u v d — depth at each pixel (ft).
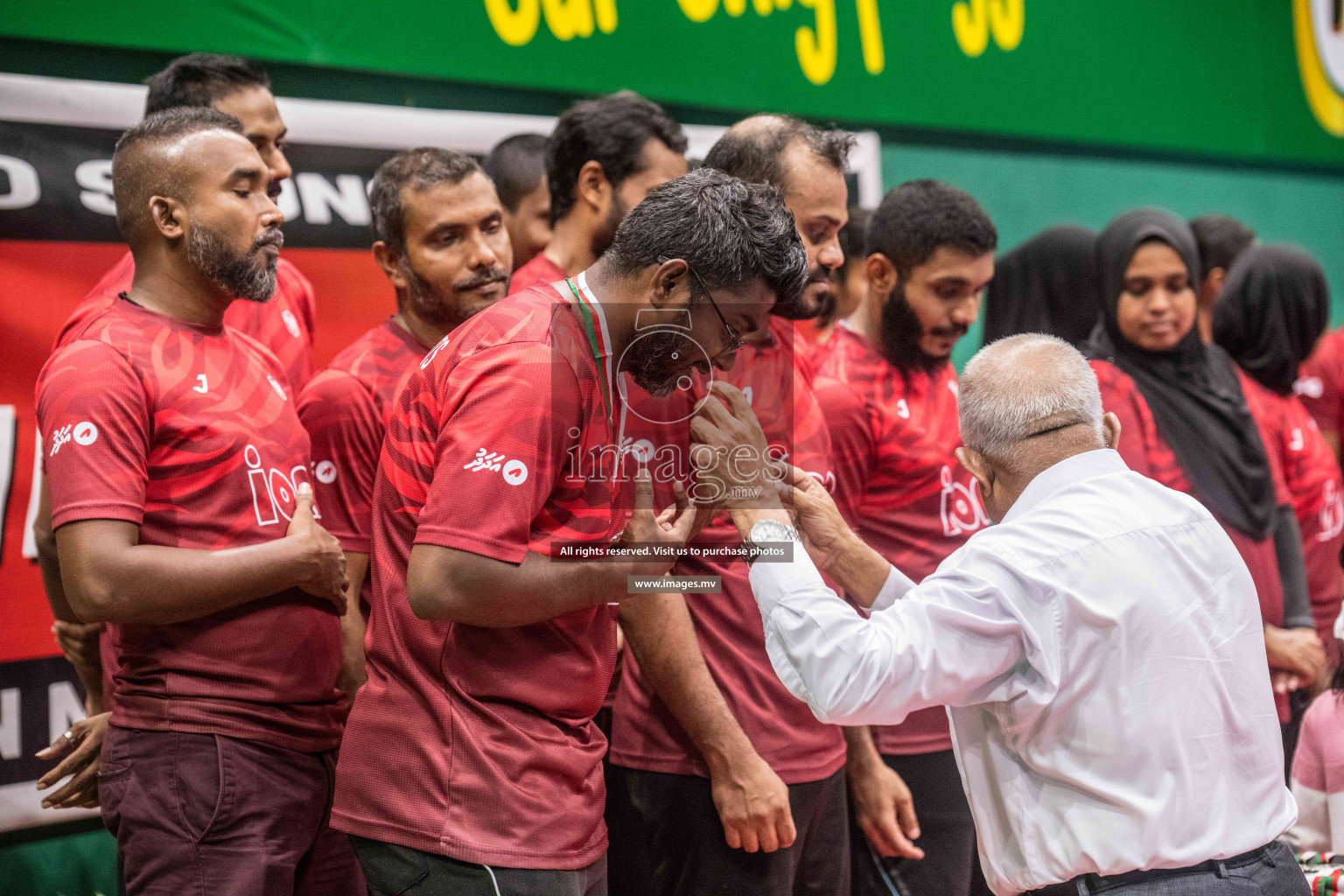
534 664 6.45
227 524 7.55
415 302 9.37
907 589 8.00
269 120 10.39
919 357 10.70
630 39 14.47
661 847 8.61
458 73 13.33
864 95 16.20
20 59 11.21
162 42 11.75
